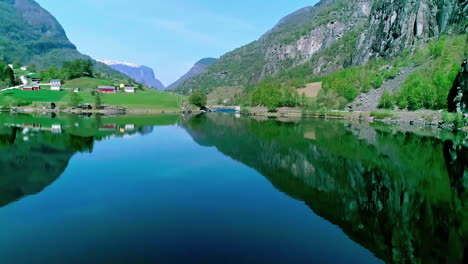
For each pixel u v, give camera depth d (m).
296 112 196.62
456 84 124.75
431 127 112.25
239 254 20.22
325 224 25.64
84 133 79.69
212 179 39.22
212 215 26.97
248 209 28.69
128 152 56.06
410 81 162.50
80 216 26.14
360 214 28.20
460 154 58.47
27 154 51.41
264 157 54.75
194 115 178.88
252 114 199.62
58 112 161.62
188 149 60.88
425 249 21.75
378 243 22.47
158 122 119.31
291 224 25.41
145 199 30.89
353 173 43.88
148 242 21.58
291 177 41.12
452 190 36.16
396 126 116.44
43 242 21.31
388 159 53.81
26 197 30.92
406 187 37.28
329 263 19.44
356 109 178.50
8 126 89.94
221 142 71.56
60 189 33.66
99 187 34.78
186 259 19.41
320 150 62.50
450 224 26.48
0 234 22.45
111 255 19.70
